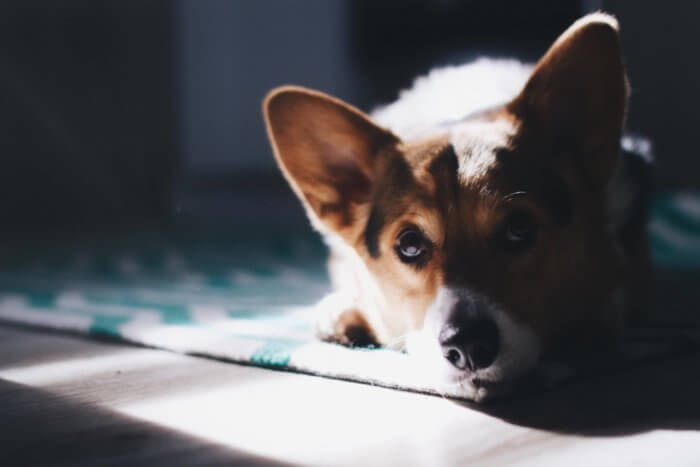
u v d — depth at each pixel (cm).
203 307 103
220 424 68
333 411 69
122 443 65
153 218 277
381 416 68
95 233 235
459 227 74
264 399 72
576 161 80
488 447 63
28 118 266
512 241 74
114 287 122
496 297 72
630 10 152
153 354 85
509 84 92
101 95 278
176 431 67
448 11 200
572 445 63
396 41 225
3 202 262
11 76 262
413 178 77
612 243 83
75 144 274
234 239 205
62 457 63
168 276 134
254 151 270
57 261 167
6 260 171
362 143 82
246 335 87
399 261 77
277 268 141
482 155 77
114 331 91
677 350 81
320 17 249
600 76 79
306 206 86
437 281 73
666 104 163
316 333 85
